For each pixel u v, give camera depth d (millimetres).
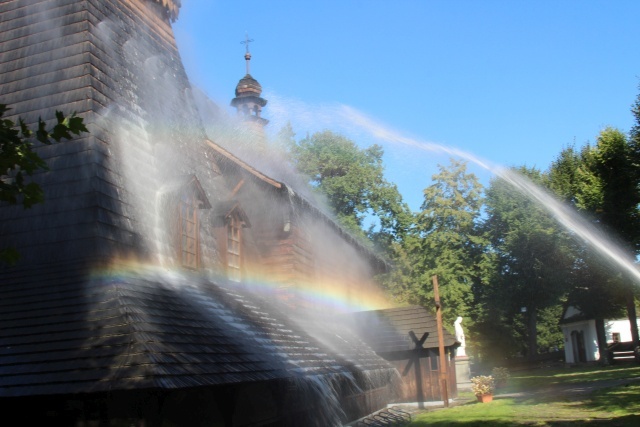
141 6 16828
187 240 14695
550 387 27047
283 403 13117
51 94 13133
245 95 31812
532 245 51531
